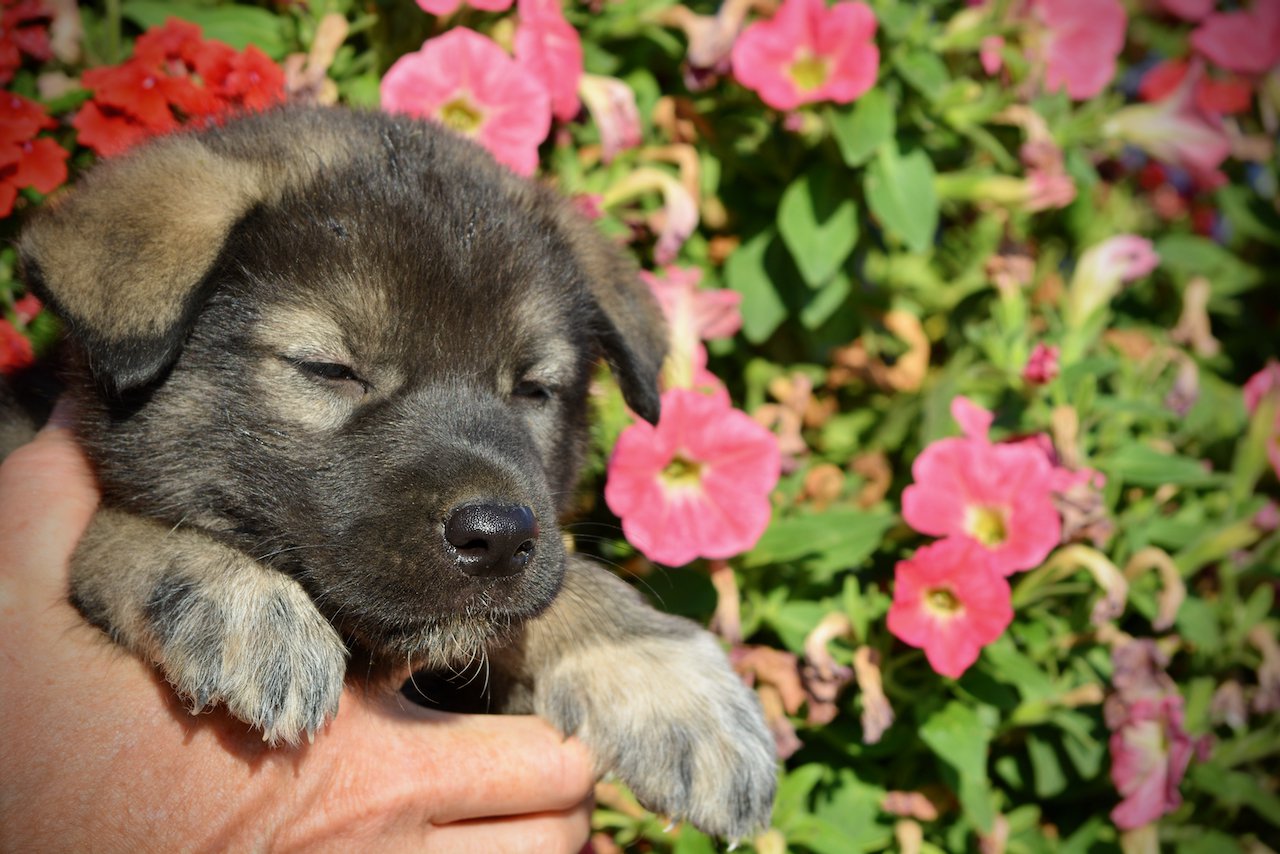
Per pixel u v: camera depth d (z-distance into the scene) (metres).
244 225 0.65
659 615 0.71
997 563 0.71
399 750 0.63
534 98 0.75
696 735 0.67
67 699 0.60
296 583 0.63
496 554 0.62
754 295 0.80
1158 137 0.90
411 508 0.63
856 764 0.76
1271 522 0.79
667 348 0.74
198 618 0.61
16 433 0.70
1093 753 0.76
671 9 0.78
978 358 0.83
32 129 0.70
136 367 0.62
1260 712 0.81
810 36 0.76
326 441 0.64
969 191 0.82
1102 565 0.73
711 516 0.72
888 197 0.78
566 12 0.79
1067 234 0.91
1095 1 0.86
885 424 0.81
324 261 0.65
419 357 0.65
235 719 0.61
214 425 0.64
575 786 0.66
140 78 0.71
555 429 0.70
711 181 0.80
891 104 0.79
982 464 0.73
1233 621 0.82
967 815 0.75
